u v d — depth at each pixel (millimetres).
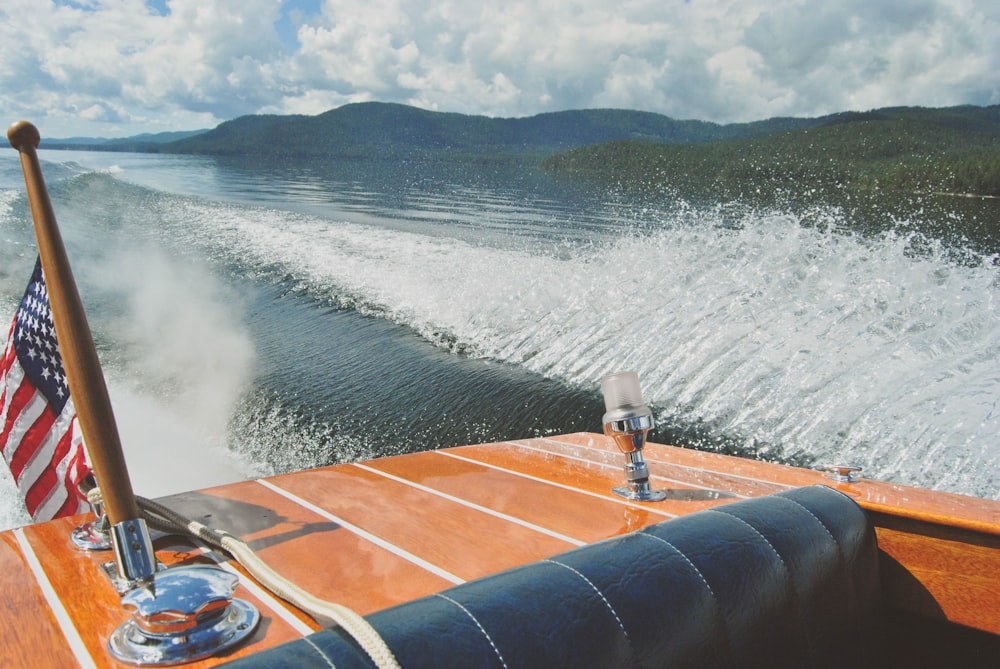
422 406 4832
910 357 4598
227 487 1492
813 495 1233
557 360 5434
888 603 1345
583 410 4621
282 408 4934
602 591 791
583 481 1559
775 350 4980
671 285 6605
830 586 1062
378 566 1084
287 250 10375
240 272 9023
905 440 3764
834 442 3818
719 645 858
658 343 5402
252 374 5508
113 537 898
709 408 4438
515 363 5504
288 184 24719
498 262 8586
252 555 986
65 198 15891
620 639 757
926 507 1301
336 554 1130
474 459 1759
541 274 7586
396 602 961
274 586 902
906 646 1366
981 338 4777
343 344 6191
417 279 8070
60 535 1173
